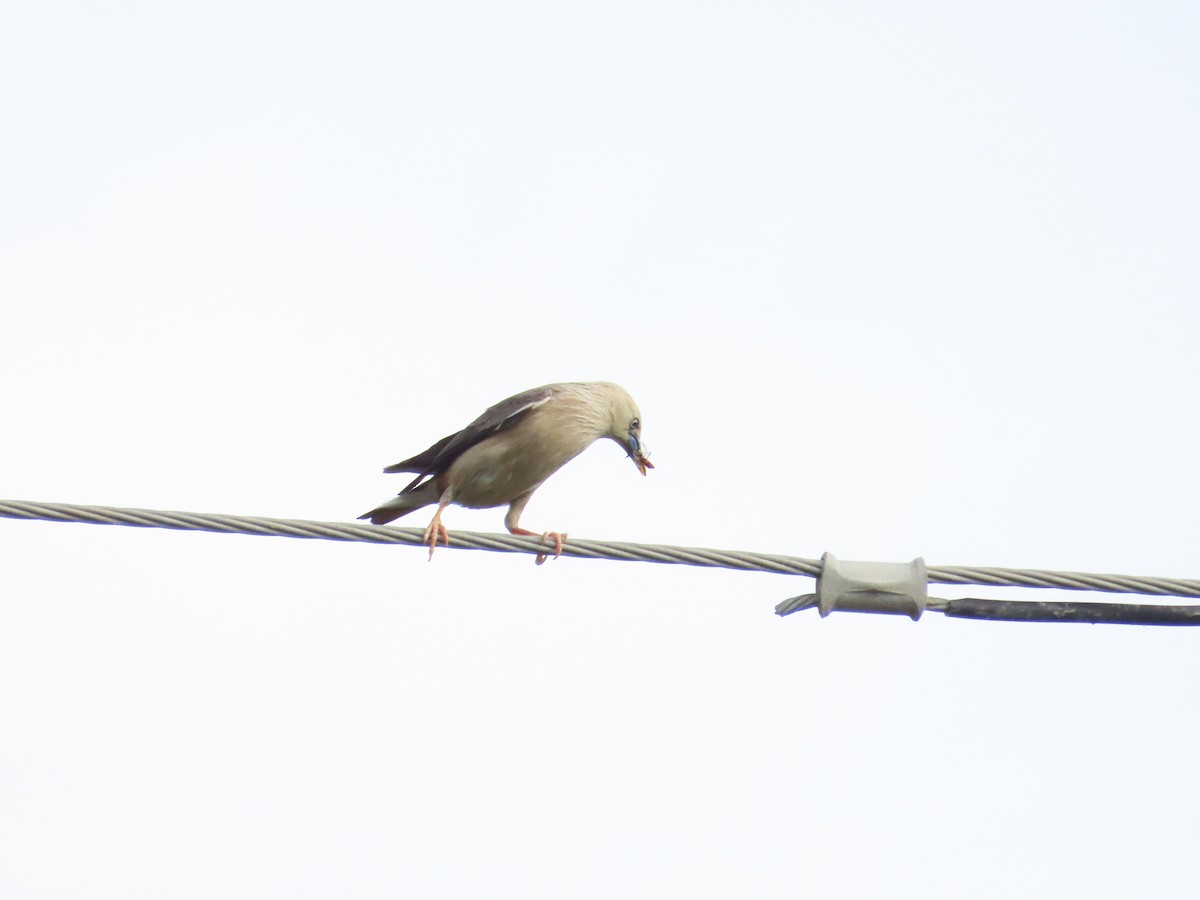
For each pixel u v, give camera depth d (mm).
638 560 12328
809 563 12078
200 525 11891
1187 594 11898
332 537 12453
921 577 11953
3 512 11461
